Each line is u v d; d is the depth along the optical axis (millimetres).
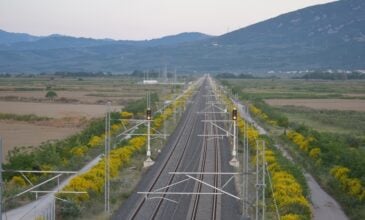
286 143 86438
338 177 55938
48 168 56375
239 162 69625
